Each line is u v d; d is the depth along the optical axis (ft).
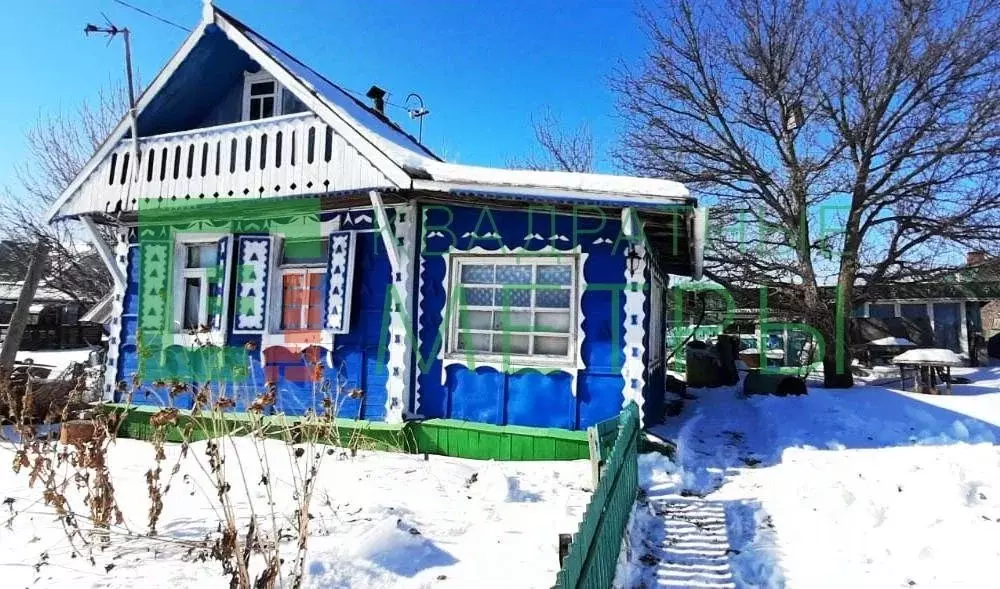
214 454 11.53
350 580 10.90
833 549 13.79
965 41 43.65
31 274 29.84
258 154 24.63
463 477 18.65
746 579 12.85
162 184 26.30
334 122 22.90
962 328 65.41
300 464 19.54
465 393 23.15
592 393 21.91
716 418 30.53
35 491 16.63
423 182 20.90
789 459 21.43
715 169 51.75
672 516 16.48
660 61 53.01
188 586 10.67
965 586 11.68
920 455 21.22
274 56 24.76
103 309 38.17
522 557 12.20
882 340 58.34
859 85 45.29
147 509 14.99
